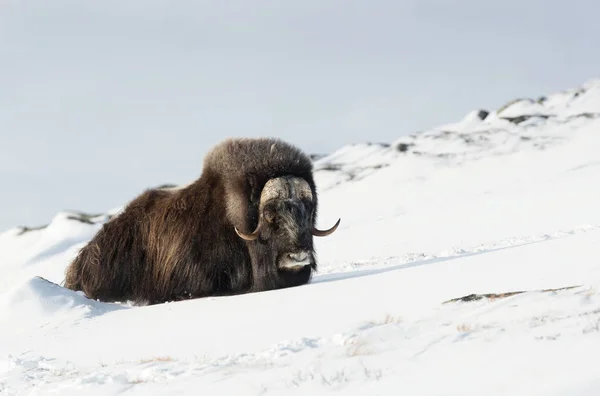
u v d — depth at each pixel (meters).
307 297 34.72
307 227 42.19
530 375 16.69
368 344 22.14
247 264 43.81
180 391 20.59
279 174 43.19
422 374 18.16
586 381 15.62
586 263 31.09
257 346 26.22
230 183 43.88
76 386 23.36
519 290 27.75
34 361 30.09
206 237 44.19
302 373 19.91
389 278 36.53
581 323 19.88
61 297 42.69
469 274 33.69
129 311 39.94
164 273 44.91
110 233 47.78
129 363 26.88
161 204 47.03
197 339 29.48
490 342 19.66
